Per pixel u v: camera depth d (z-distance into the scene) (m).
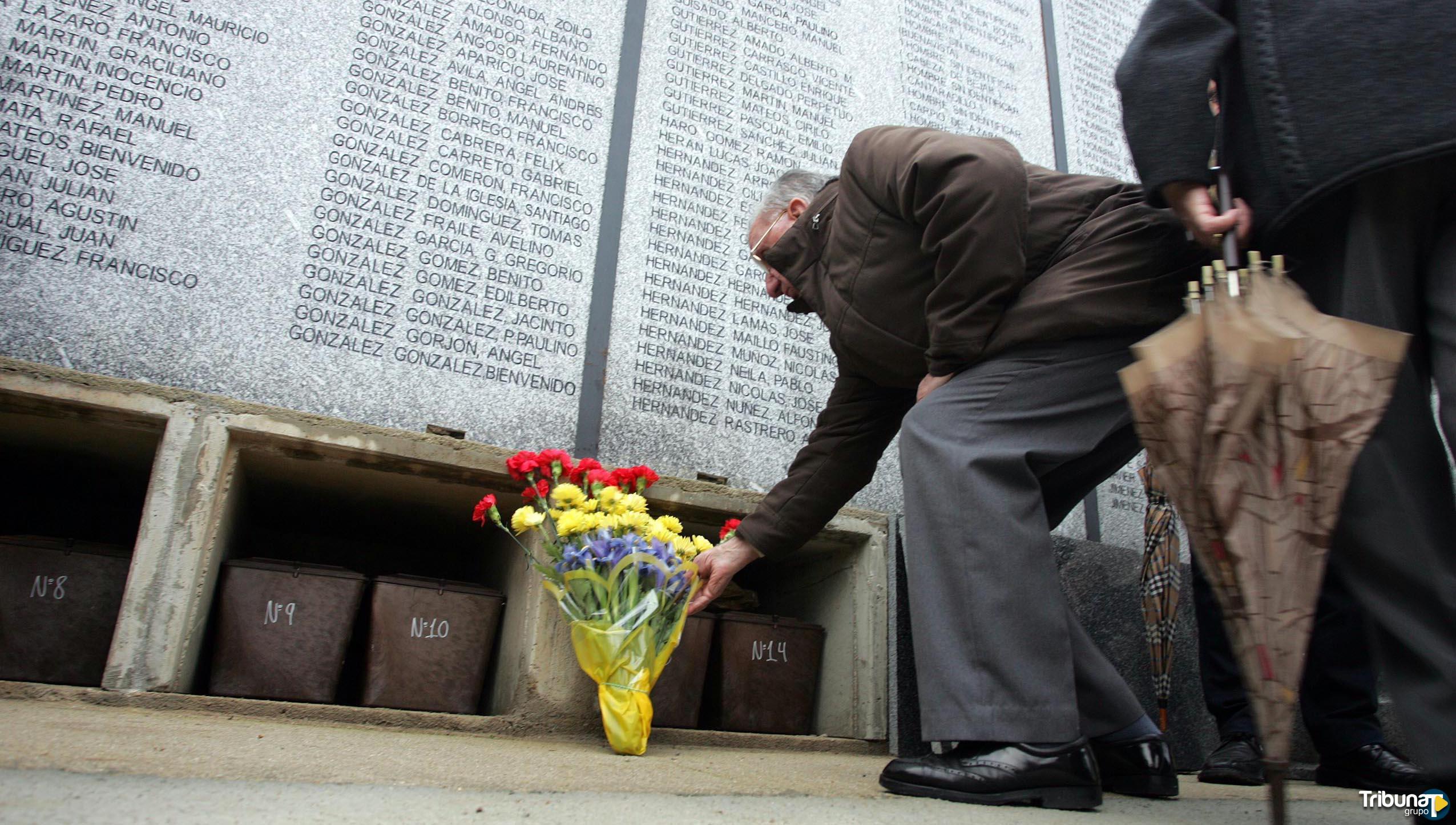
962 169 1.42
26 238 2.21
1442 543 0.95
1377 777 1.78
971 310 1.41
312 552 2.77
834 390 1.93
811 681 2.42
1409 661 0.94
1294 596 0.89
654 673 1.82
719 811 0.99
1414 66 1.00
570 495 1.92
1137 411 0.97
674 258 2.90
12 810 0.73
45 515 2.49
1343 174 1.00
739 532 1.89
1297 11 1.09
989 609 1.27
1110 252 1.44
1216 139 1.23
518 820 0.85
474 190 2.70
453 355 2.52
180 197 2.37
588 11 3.05
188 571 1.87
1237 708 2.05
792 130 3.25
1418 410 0.98
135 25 2.46
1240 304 0.94
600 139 2.92
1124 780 1.51
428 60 2.77
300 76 2.60
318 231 2.48
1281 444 0.90
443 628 2.08
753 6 3.36
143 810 0.76
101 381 1.92
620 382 2.70
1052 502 1.58
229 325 2.32
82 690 1.71
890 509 2.80
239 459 2.07
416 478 2.24
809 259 1.79
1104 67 4.14
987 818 1.08
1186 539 2.86
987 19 3.87
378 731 1.75
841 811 1.06
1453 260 0.98
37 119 2.30
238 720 1.72
